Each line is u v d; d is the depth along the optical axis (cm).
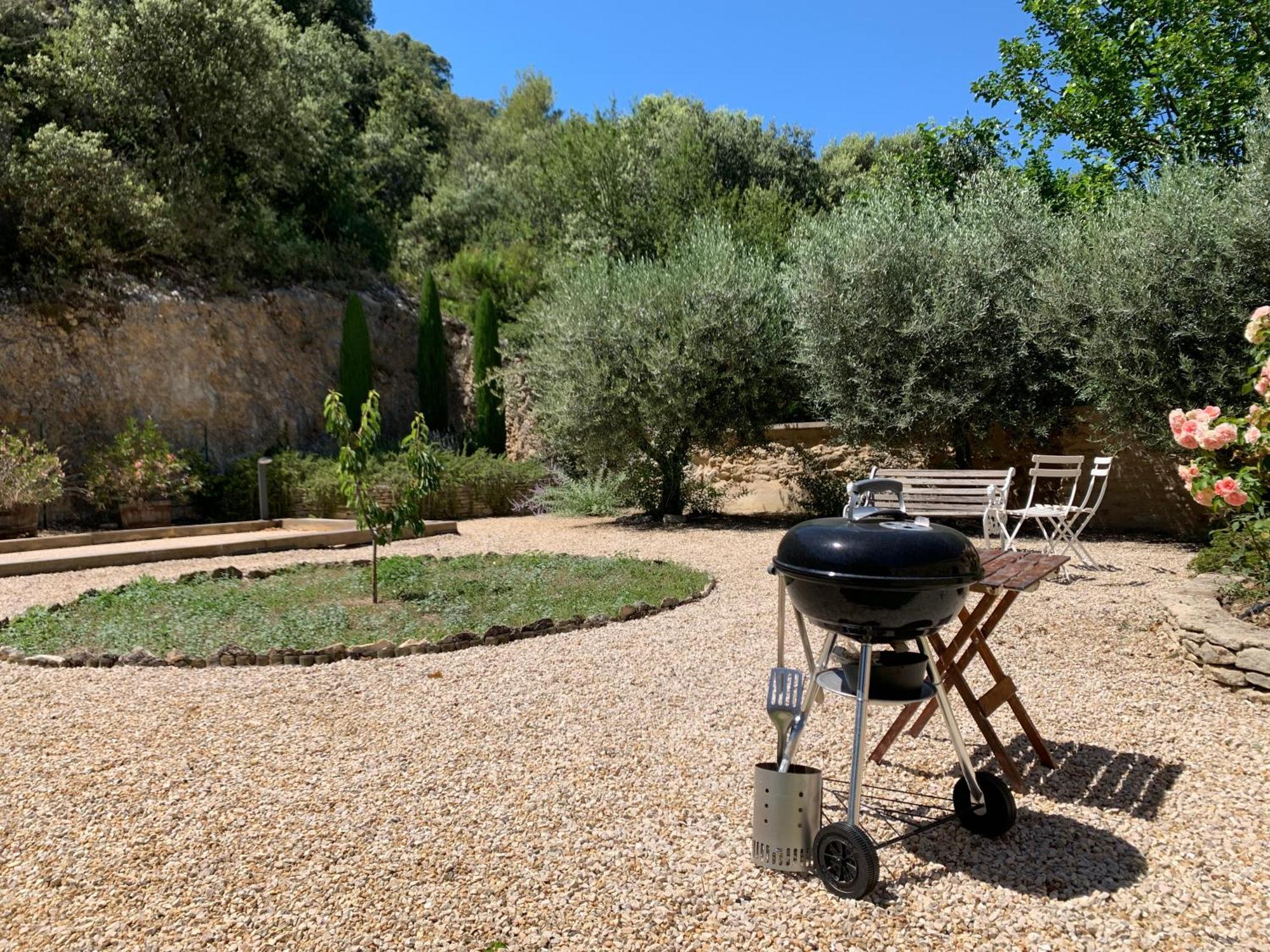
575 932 240
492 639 573
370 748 380
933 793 327
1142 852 279
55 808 323
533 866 274
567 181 2223
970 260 1095
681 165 2097
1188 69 1427
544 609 678
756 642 564
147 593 748
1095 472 801
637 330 1209
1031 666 488
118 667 523
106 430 1362
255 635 598
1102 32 1563
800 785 267
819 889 260
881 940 234
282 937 238
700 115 2402
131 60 1599
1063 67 1605
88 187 1397
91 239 1414
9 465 1130
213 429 1488
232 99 1684
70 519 1292
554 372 1262
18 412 1272
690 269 1238
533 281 2114
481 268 2119
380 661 530
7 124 1411
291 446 1584
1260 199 881
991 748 321
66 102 1567
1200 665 468
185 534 1186
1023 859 276
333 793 332
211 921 247
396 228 2342
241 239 1655
